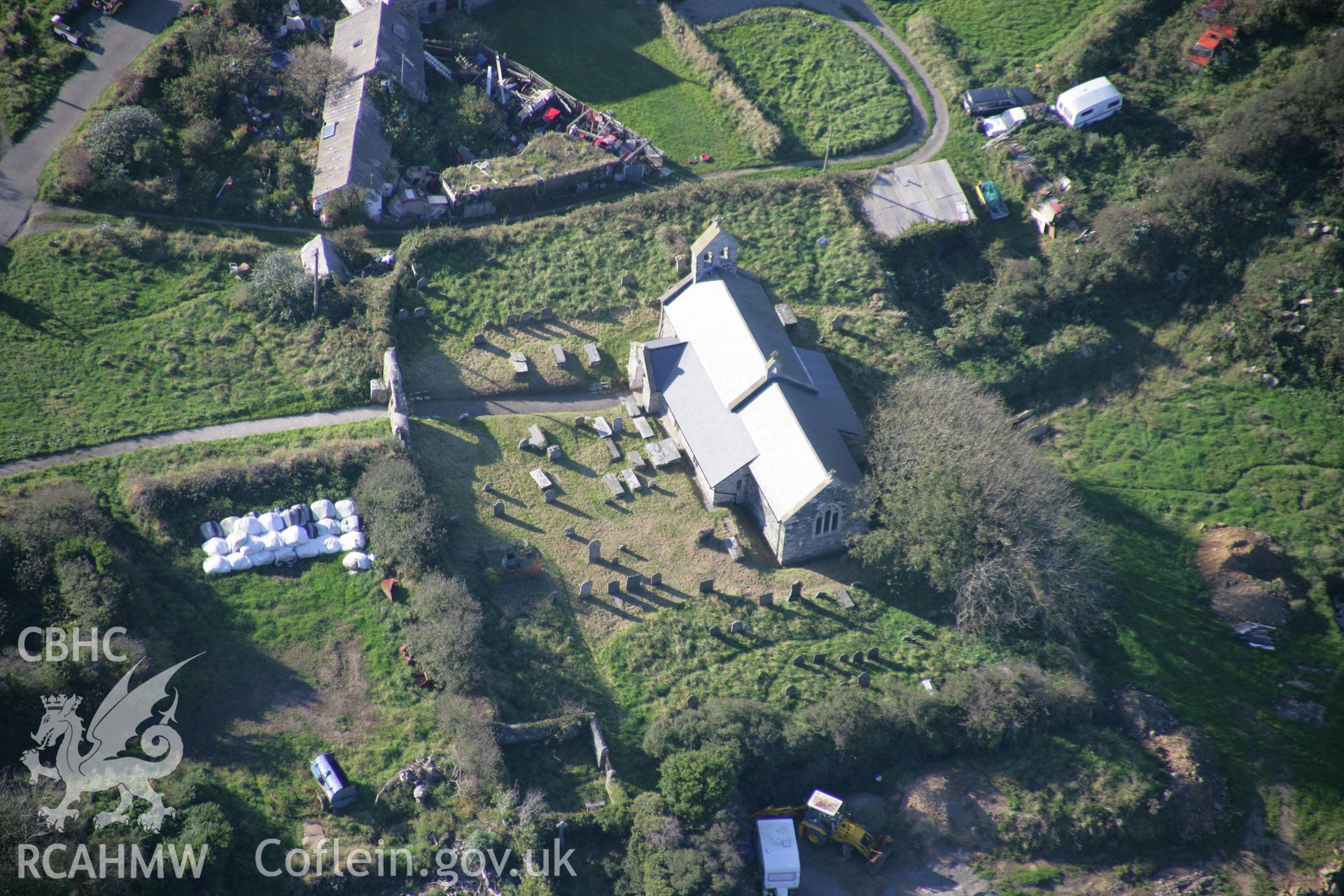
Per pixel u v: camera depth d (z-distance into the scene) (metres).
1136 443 100.94
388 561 82.00
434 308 100.50
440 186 109.12
